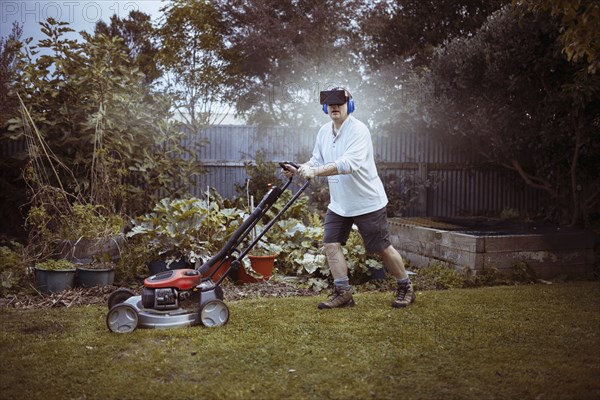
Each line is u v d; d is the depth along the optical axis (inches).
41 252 210.4
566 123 282.5
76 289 198.1
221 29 500.1
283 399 101.7
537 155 312.8
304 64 462.3
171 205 228.5
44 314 165.2
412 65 477.1
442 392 105.2
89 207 226.2
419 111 348.8
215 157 374.6
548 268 231.9
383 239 174.9
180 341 136.5
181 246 217.5
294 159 382.6
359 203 172.6
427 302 182.5
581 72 256.2
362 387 107.0
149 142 311.3
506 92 297.3
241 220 232.4
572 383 109.4
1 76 297.1
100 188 258.2
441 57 316.8
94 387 107.0
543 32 272.2
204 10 481.7
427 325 152.9
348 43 486.6
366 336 141.5
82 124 270.2
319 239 239.6
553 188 332.5
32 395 103.2
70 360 122.4
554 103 279.6
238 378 111.7
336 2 474.3
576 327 151.9
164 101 321.7
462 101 315.6
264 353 126.6
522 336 142.5
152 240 222.5
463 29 478.6
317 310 170.6
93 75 271.9
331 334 142.9
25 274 205.5
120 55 290.2
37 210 222.7
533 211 402.3
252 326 150.3
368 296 193.5
